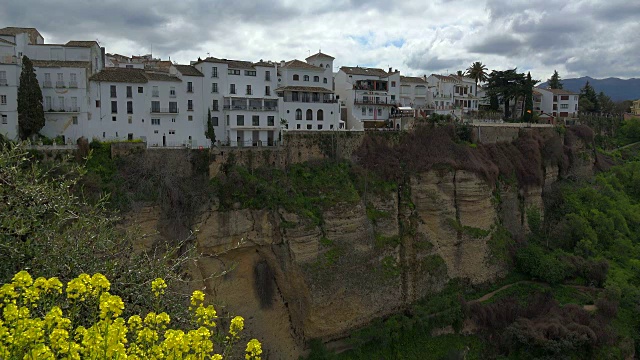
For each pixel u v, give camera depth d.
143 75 50.00
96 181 37.16
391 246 47.38
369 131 53.66
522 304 49.50
